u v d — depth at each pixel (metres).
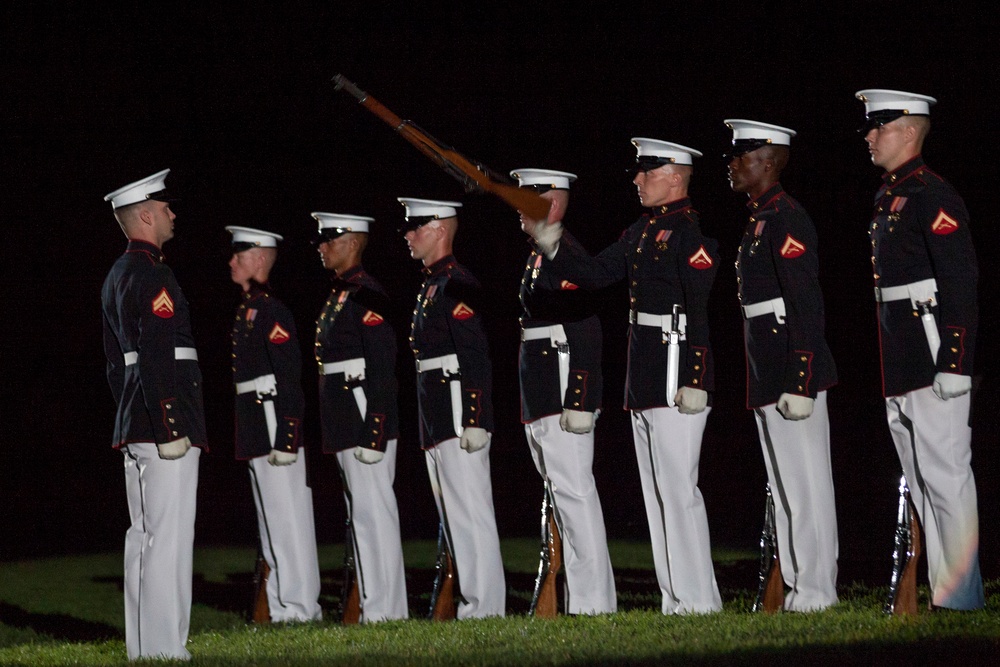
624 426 28.58
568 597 15.02
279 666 11.99
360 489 16.56
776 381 13.36
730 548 20.48
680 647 11.33
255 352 17.47
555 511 15.05
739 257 13.73
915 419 12.58
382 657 12.11
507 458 29.61
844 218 23.06
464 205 26.91
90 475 31.27
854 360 24.38
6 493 30.20
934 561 12.72
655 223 14.23
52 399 31.23
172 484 13.38
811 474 13.40
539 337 15.02
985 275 21.38
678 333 13.95
